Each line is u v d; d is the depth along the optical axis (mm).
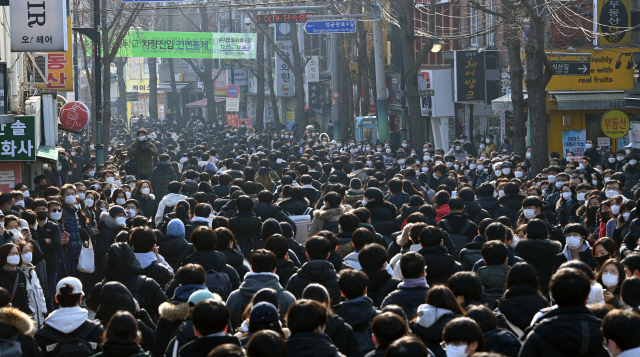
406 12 47719
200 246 13383
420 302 11188
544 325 8508
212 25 129875
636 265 11555
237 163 33281
